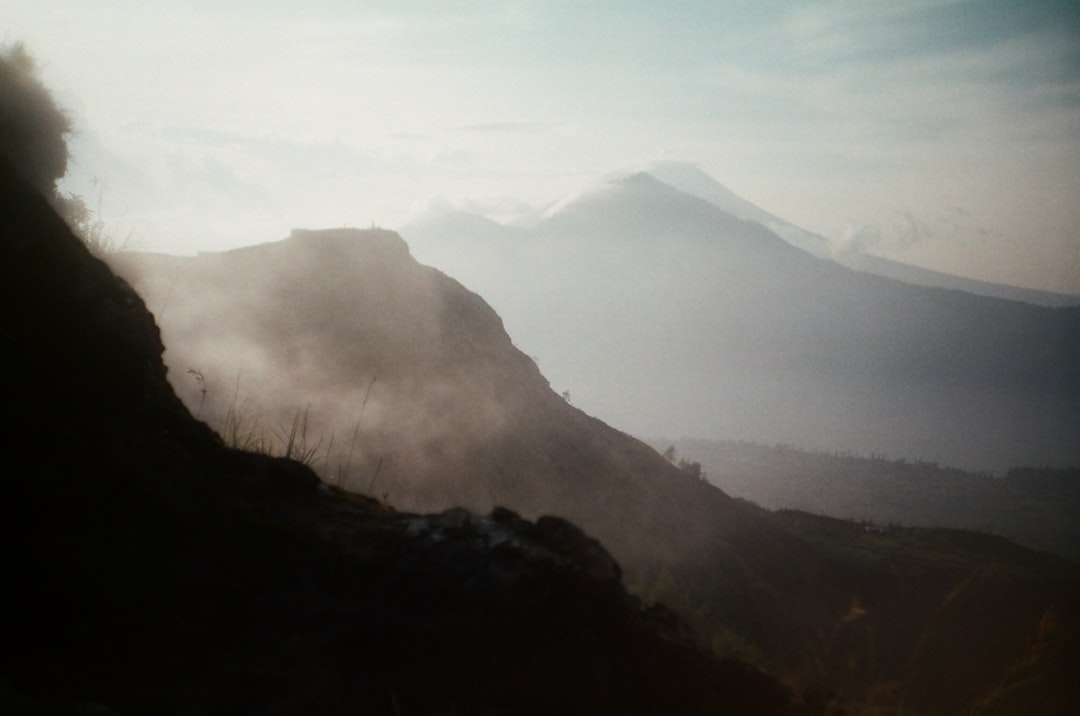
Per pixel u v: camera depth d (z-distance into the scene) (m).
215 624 3.25
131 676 3.01
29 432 3.39
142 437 3.76
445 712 3.26
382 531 3.74
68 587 3.18
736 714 3.85
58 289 3.72
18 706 2.42
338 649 3.28
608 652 3.58
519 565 3.50
